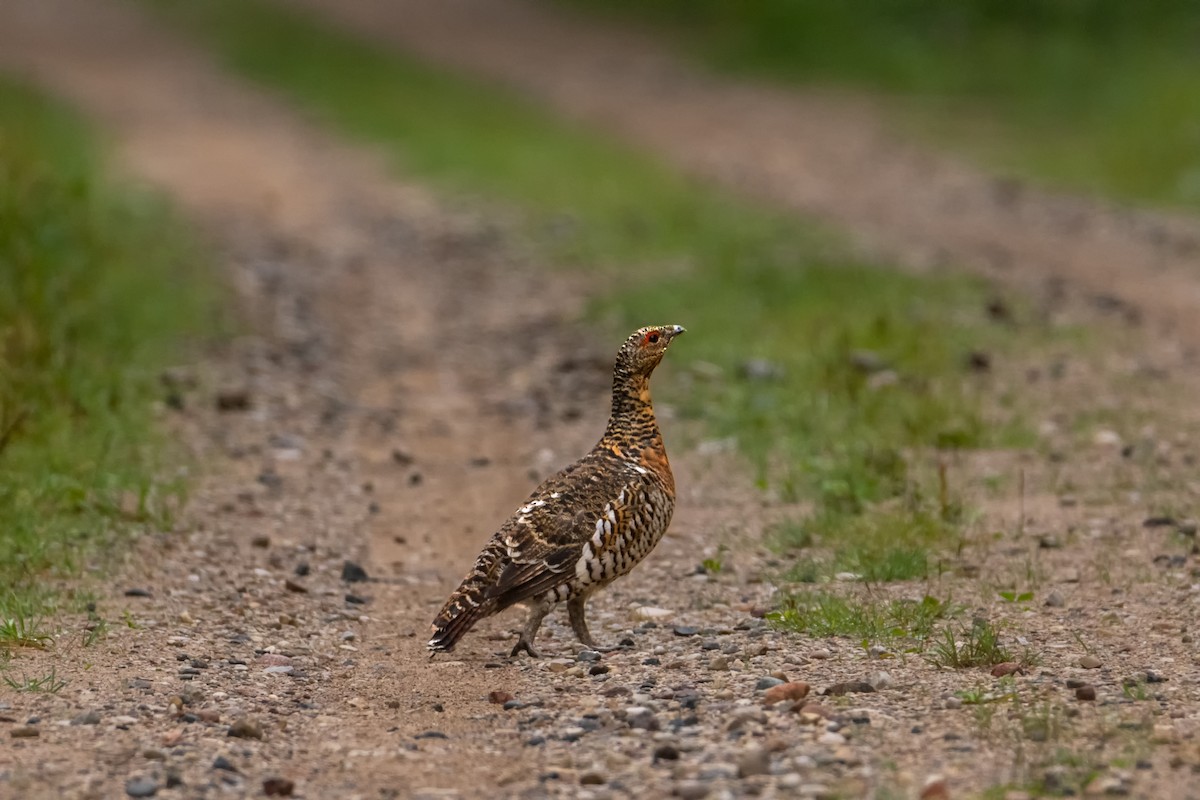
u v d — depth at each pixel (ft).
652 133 163.63
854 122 166.81
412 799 33.96
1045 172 139.64
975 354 76.02
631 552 42.80
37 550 51.37
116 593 48.91
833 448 63.62
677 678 41.06
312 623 47.67
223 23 240.94
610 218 118.83
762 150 153.99
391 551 55.62
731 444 65.72
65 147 123.13
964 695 38.06
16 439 61.26
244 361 80.07
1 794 33.68
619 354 44.14
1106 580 48.55
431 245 111.96
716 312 86.94
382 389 78.48
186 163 140.97
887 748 35.12
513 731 37.93
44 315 70.08
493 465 66.03
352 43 220.43
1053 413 68.80
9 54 212.64
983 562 51.21
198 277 95.30
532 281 101.30
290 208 124.47
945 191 133.69
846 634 44.14
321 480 63.21
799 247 106.83
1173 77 151.33
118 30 239.09
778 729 36.63
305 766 35.91
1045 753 34.42
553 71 204.33
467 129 160.25
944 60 185.16
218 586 50.42
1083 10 187.83
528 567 41.27
